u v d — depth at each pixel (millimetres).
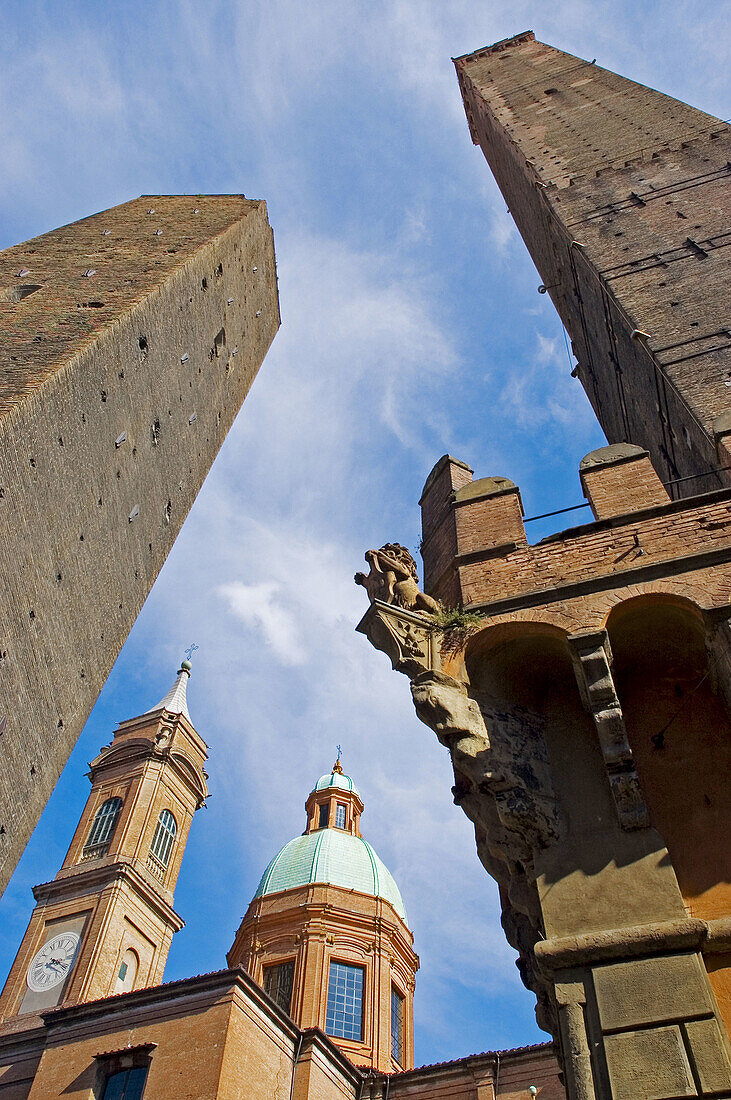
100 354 22781
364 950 42594
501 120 37781
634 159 26984
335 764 57719
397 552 11898
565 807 9078
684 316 17844
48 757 20234
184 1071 26172
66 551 20875
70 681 21297
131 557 25359
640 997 7117
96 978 35969
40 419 19297
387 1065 38250
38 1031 31281
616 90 35406
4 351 21438
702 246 20172
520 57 48938
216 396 34625
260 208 40469
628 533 10867
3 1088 30172
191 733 50156
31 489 18922
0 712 17875
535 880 8617
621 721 9078
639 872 8156
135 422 25531
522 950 9484
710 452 13461
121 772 46844
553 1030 8742
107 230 33875
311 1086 29375
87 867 41562
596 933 7688
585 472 12281
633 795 8680
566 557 10898
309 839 49562
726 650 9133
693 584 9805
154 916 41156
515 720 9977
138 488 25859
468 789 9539
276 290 45250
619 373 21375
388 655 10531
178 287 29328
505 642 10273
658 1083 6543
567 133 32438
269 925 43781
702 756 9336
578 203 25406
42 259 29562
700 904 8078
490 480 12945
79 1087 27391
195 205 39438
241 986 28484
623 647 10258
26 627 18891
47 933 38812
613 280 20453
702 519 10648
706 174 23781
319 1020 38500
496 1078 32281
